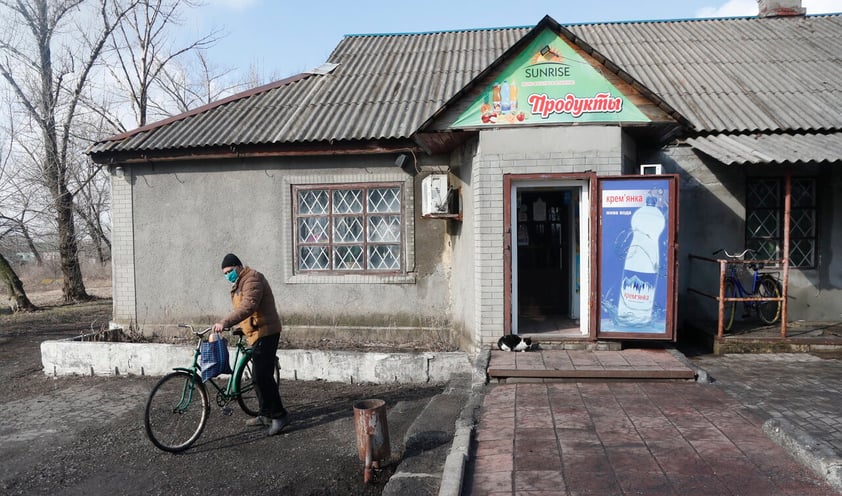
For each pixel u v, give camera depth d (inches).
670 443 176.2
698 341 322.3
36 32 635.5
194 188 377.4
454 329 348.8
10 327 501.7
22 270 1145.4
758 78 400.8
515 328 290.5
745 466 159.2
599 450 172.7
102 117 719.1
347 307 364.2
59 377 327.9
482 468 163.6
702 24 522.0
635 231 272.4
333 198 366.3
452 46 505.7
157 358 320.2
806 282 346.9
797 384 238.2
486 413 208.5
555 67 279.6
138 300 385.4
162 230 381.4
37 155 647.8
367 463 185.0
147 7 743.7
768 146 311.9
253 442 223.9
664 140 320.8
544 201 363.9
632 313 273.3
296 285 368.2
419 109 377.4
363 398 276.1
